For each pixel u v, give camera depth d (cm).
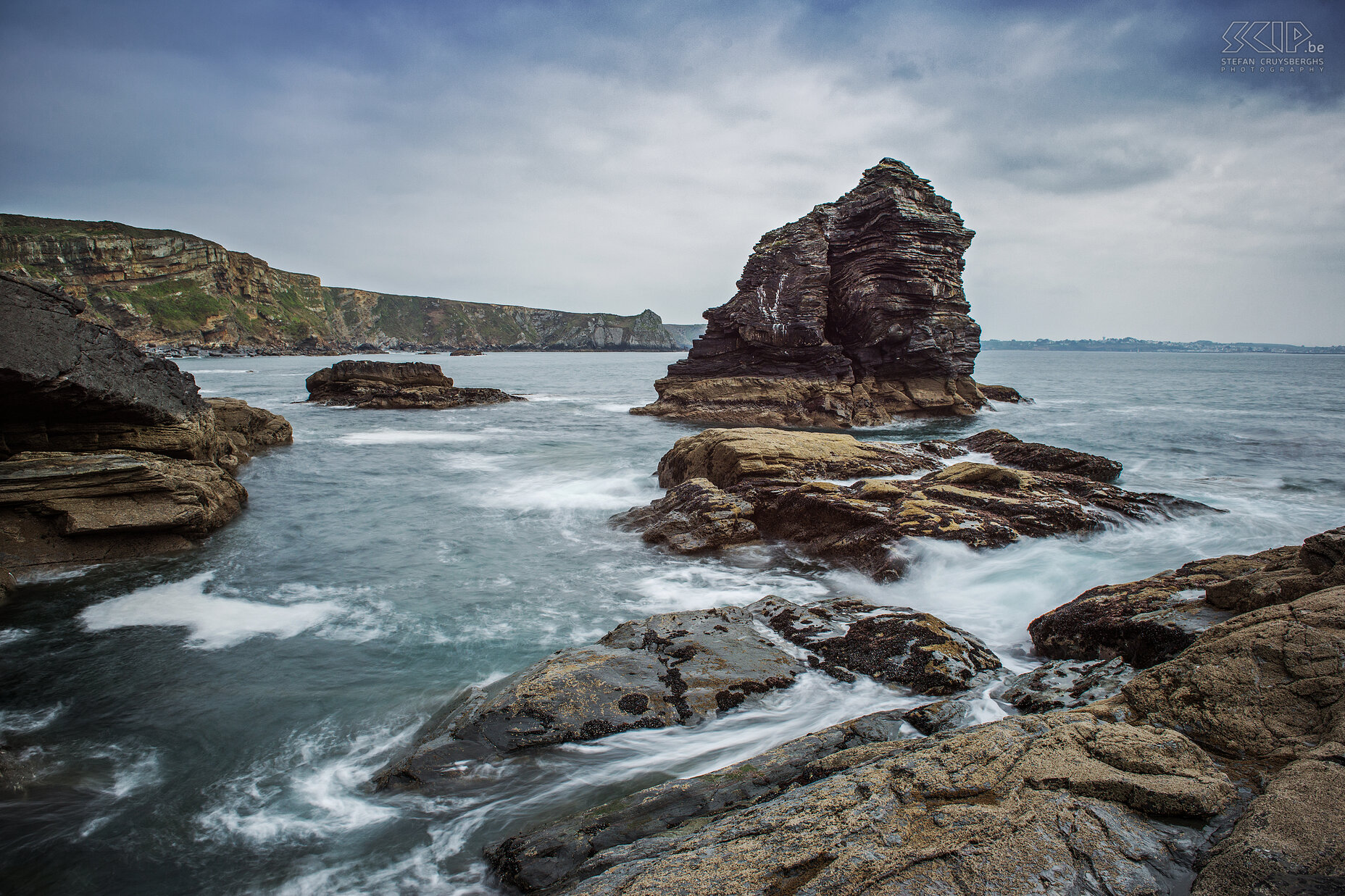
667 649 819
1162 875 342
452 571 1272
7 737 727
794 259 4097
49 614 1047
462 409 4800
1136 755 418
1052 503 1366
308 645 952
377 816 593
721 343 4438
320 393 5059
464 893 498
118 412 1456
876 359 4119
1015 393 4800
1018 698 656
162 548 1342
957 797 400
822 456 1748
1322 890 306
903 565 1183
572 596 1143
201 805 614
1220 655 508
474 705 733
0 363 1202
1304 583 651
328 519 1634
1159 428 3353
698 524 1402
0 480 1195
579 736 670
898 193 4025
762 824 414
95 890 519
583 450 2834
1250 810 358
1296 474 2114
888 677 761
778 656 814
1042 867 343
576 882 441
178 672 869
